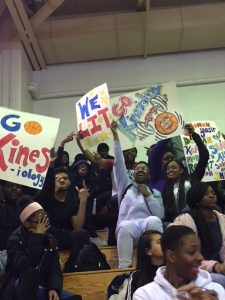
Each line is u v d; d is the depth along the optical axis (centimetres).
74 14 803
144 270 267
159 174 512
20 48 754
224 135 534
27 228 327
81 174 558
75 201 445
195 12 772
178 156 584
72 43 777
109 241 471
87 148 473
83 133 465
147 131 480
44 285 319
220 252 334
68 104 804
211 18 767
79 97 806
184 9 776
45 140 416
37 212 327
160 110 484
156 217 391
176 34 777
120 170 435
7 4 664
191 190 349
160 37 780
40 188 398
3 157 402
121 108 494
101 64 817
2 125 416
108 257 427
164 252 205
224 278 278
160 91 492
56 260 322
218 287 201
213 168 524
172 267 201
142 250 271
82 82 812
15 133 413
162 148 521
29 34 738
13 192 446
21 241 320
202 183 351
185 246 198
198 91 799
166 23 766
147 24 745
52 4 687
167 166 465
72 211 436
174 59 814
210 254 334
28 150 408
